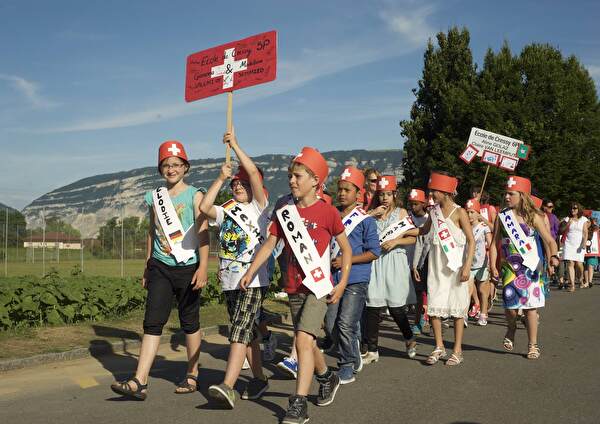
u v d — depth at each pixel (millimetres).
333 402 5738
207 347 8711
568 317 11422
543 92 34531
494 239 8023
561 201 34438
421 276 9602
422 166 36469
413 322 11047
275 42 6891
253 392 5895
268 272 6574
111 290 10609
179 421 5148
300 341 5125
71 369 7199
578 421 5180
